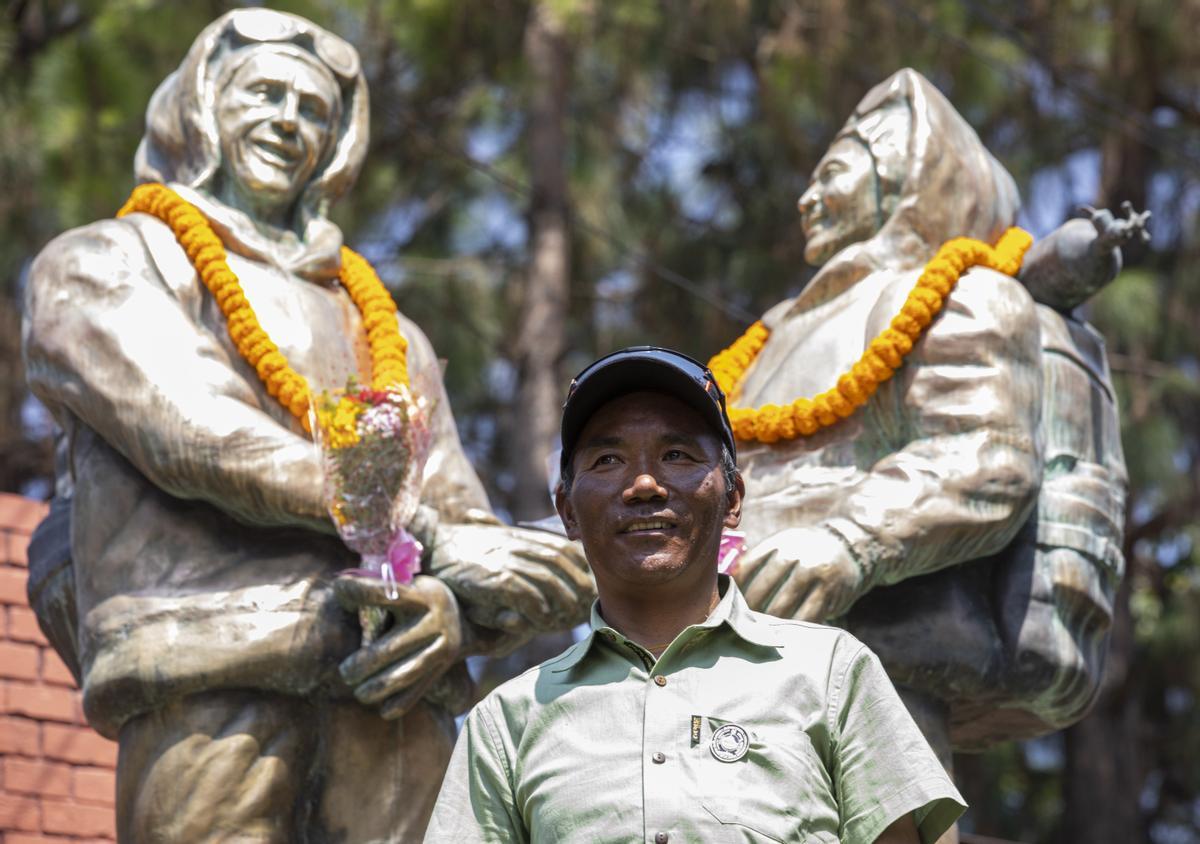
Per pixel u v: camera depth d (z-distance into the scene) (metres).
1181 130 14.52
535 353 13.62
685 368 3.89
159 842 5.88
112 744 8.00
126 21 11.95
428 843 3.74
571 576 6.04
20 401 13.07
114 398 6.00
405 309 13.91
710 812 3.55
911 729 3.71
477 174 14.16
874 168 6.86
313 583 6.00
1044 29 13.70
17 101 11.87
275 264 6.46
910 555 6.13
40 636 7.96
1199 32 13.59
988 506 6.18
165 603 5.93
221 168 6.55
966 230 6.78
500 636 6.12
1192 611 14.74
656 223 14.76
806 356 6.62
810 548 6.07
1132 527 14.36
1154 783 15.90
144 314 6.12
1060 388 6.61
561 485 4.04
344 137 6.76
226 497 5.95
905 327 6.36
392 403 5.94
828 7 13.34
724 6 13.57
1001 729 6.70
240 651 5.86
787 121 13.70
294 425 6.17
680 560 3.82
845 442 6.44
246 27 6.68
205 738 5.90
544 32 13.52
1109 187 14.64
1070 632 6.42
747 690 3.68
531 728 3.73
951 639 6.28
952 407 6.29
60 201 11.65
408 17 12.98
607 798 3.59
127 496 6.09
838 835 3.66
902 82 6.97
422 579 5.95
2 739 7.75
